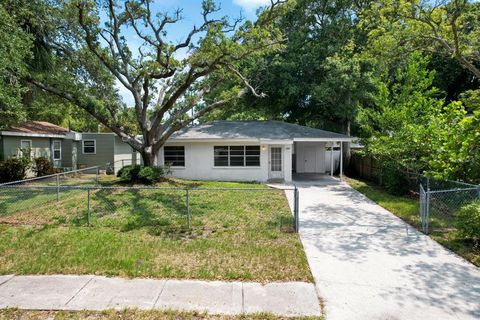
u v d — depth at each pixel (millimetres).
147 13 14258
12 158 16797
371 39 14289
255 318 3945
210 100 25672
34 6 13508
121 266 5445
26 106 19156
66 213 9492
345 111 19484
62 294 4500
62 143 23625
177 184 15914
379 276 5230
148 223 8375
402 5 10945
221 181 18328
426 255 6223
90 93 16844
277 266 5539
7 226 8086
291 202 11805
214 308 4156
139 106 16531
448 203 9633
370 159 19156
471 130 7211
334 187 16234
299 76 21328
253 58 19812
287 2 14852
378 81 16109
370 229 8086
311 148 24234
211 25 14523
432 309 4195
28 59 14055
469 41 11672
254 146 18594
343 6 21969
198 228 7973
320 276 5211
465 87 22969
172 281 4930
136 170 15688
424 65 15156
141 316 3963
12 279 4984
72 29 16000
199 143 18844
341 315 4035
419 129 11750
